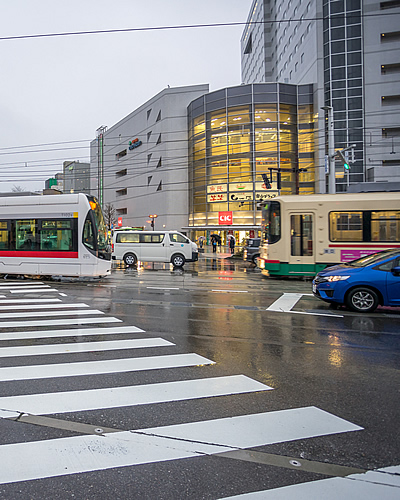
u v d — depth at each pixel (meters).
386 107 35.34
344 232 12.89
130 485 2.36
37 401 3.58
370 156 35.50
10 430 3.03
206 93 39.53
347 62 35.88
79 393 3.77
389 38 35.31
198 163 40.62
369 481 2.41
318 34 36.88
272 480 2.42
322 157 36.22
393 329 6.59
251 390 3.89
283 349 5.37
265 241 13.98
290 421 3.21
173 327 6.64
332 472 2.51
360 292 7.93
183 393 3.79
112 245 19.98
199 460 2.64
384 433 3.04
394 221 12.55
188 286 12.27
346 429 3.09
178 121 44.38
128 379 4.16
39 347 5.35
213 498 2.24
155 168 47.06
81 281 13.41
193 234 42.69
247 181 37.12
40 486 2.35
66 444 2.83
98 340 5.74
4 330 6.31
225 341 5.77
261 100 36.78
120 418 3.25
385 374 4.40
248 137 37.06
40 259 12.89
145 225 49.81
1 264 13.23
